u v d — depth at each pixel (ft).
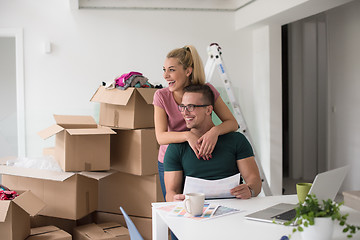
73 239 10.03
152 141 9.86
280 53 15.60
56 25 15.23
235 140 6.54
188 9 15.89
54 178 9.03
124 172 10.28
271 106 15.71
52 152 11.64
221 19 16.37
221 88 13.74
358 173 14.94
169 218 5.16
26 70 15.15
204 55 16.26
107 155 9.74
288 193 16.62
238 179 6.09
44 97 15.28
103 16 15.51
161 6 15.66
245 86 16.75
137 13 15.69
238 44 16.58
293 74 19.45
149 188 10.03
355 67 14.98
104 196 10.73
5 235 8.03
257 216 5.08
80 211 9.71
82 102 15.48
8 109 21.67
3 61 21.52
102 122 10.73
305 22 18.89
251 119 16.87
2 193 8.61
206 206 5.65
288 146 21.21
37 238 8.71
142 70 15.83
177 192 6.41
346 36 15.46
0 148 12.54
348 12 15.28
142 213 10.16
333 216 4.02
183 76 7.53
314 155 19.34
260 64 16.22
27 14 15.06
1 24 14.93
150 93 9.71
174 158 6.45
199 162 6.35
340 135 16.10
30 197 8.44
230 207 5.66
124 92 9.68
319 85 18.74
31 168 9.84
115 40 15.61
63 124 9.82
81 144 9.45
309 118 19.24
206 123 6.66
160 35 15.89
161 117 7.89
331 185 5.06
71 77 15.40
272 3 13.76
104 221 10.75
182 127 8.05
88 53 15.47
